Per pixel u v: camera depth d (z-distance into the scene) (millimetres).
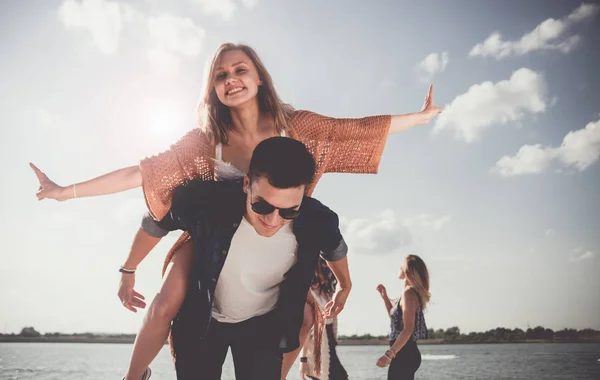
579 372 11094
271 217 1586
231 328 1876
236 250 1716
